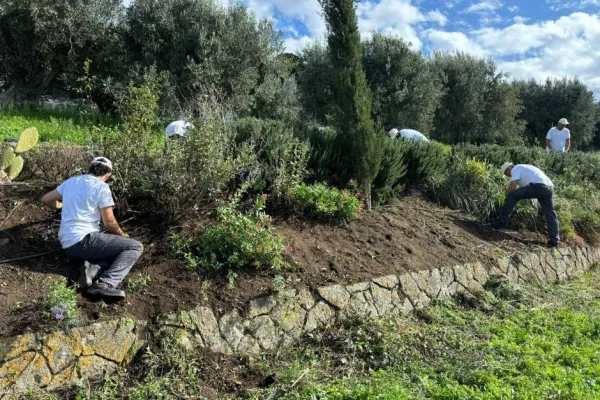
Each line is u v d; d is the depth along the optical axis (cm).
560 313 656
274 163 730
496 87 2788
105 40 1467
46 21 1370
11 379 365
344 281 575
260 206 596
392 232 736
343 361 484
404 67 2195
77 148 684
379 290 595
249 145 718
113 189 571
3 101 1475
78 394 381
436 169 978
